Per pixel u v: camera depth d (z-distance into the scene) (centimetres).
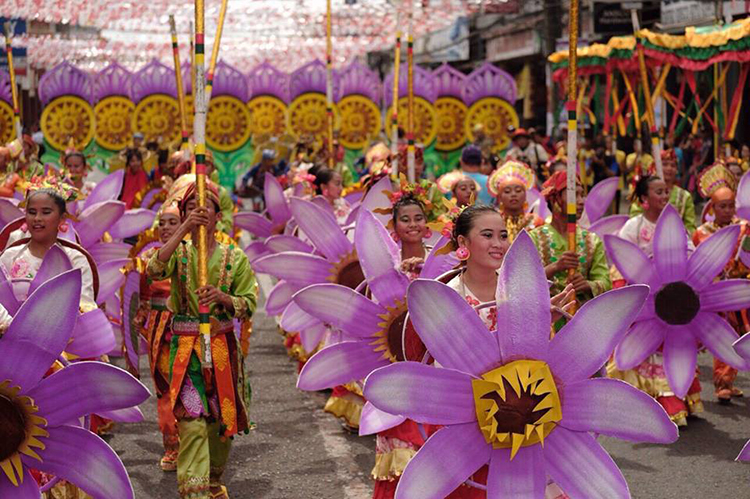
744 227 977
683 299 856
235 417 673
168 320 688
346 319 700
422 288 489
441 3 2144
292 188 1319
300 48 2897
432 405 493
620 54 1780
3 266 674
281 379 1116
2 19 2252
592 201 1118
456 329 495
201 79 654
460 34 3325
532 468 504
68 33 2672
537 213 1005
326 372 701
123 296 777
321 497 725
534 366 498
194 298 670
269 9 2227
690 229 1119
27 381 516
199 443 658
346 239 853
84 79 2233
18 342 511
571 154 696
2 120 2127
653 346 864
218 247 681
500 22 3188
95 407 524
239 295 677
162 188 1268
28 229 677
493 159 1911
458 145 2200
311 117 2342
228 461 815
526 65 3127
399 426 655
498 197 909
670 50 1631
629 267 853
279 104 2344
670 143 1770
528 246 498
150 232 782
